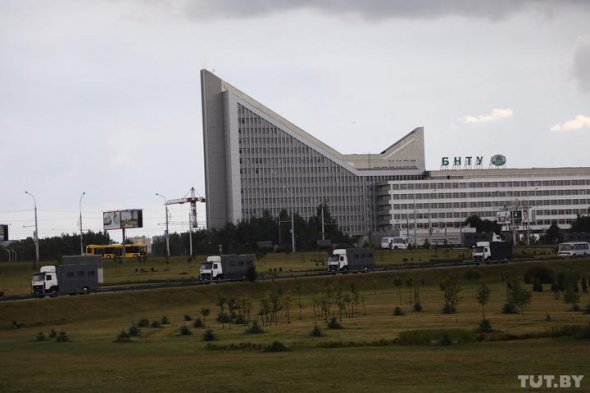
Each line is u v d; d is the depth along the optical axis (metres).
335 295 109.94
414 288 133.62
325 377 53.19
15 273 197.25
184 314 115.06
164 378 55.00
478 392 46.16
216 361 63.28
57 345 81.69
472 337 72.00
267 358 64.06
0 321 106.56
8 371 62.09
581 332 72.06
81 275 130.25
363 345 71.25
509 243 181.62
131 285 146.88
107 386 52.38
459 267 163.62
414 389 47.84
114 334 91.12
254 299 131.50
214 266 146.62
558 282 126.75
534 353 61.38
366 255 165.88
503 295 128.38
